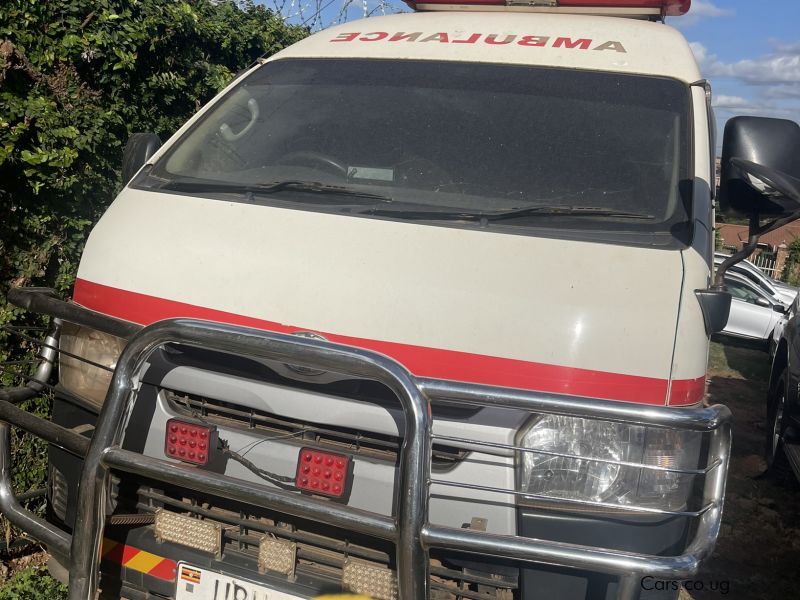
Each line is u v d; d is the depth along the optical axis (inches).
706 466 97.3
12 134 158.9
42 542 112.9
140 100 198.4
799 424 232.8
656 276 104.3
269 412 102.5
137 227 120.4
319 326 104.5
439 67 144.6
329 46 156.7
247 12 248.8
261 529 103.8
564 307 100.4
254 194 124.2
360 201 121.2
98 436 97.8
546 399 88.2
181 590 105.4
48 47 169.5
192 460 103.8
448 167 126.0
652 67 141.3
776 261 1159.6
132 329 107.9
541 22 159.3
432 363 100.4
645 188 120.3
